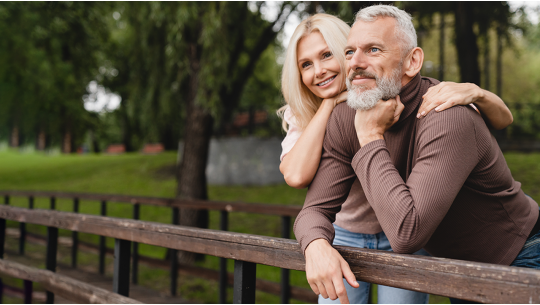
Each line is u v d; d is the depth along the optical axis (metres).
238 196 9.05
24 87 11.87
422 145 1.09
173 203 3.94
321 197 1.25
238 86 6.31
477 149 1.09
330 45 1.40
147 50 5.97
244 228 7.12
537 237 1.20
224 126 11.16
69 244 5.65
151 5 5.15
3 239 2.71
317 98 1.56
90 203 9.59
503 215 1.18
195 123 5.47
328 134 1.29
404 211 1.01
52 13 9.48
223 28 4.92
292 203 8.23
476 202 1.17
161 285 4.56
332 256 1.05
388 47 1.14
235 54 6.12
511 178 1.22
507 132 13.35
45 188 11.70
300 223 1.19
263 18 6.57
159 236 1.61
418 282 0.94
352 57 1.18
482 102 1.17
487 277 0.84
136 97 6.32
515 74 19.02
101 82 13.76
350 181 1.27
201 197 5.49
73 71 10.88
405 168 1.26
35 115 15.12
